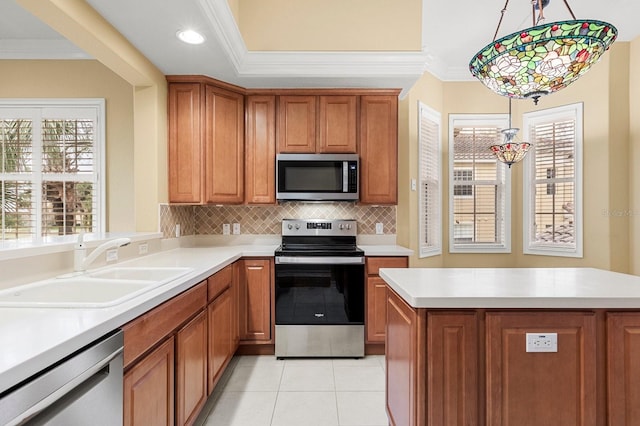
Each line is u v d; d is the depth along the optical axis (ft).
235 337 8.68
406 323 4.54
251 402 6.98
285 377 8.07
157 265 6.56
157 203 8.54
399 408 5.00
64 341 2.72
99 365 3.15
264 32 9.42
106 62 7.16
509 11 9.79
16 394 2.30
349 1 9.46
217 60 8.11
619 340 4.11
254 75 9.05
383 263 9.20
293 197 9.75
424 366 4.10
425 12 9.87
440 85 13.35
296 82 9.49
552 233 12.57
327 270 9.09
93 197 10.66
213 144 9.28
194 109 9.07
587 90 11.53
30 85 10.65
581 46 3.60
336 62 8.97
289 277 9.06
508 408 4.09
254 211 11.01
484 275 5.45
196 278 5.57
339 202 10.81
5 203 10.54
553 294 4.17
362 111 9.98
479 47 11.85
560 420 4.09
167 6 5.98
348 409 6.73
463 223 13.65
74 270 5.32
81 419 2.95
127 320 3.60
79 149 10.68
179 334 5.04
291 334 9.08
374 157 10.01
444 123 13.47
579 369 4.09
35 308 3.63
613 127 11.07
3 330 2.97
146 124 8.50
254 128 9.96
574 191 11.93
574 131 11.93
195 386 5.70
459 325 4.10
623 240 11.07
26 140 10.62
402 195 11.58
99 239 6.08
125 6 5.96
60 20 5.55
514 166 13.43
